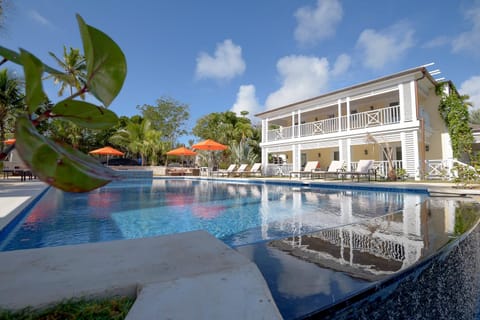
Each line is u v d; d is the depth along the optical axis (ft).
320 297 4.49
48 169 1.45
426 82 37.11
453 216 11.56
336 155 52.16
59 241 11.04
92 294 4.16
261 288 4.36
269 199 23.21
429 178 33.32
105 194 27.53
